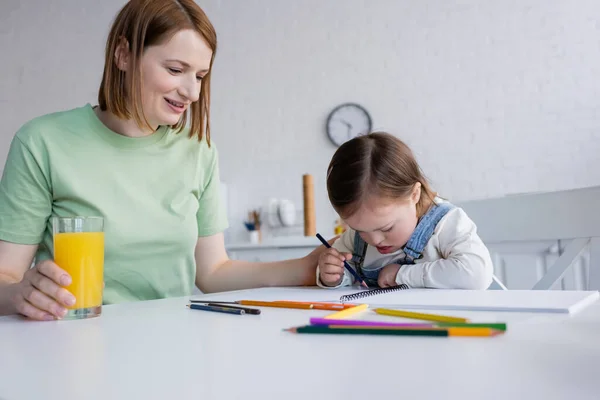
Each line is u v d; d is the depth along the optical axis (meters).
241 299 0.80
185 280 1.13
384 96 3.08
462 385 0.29
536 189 2.77
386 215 1.07
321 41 3.23
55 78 3.58
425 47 3.01
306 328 0.48
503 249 2.03
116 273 1.04
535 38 2.81
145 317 0.64
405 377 0.31
